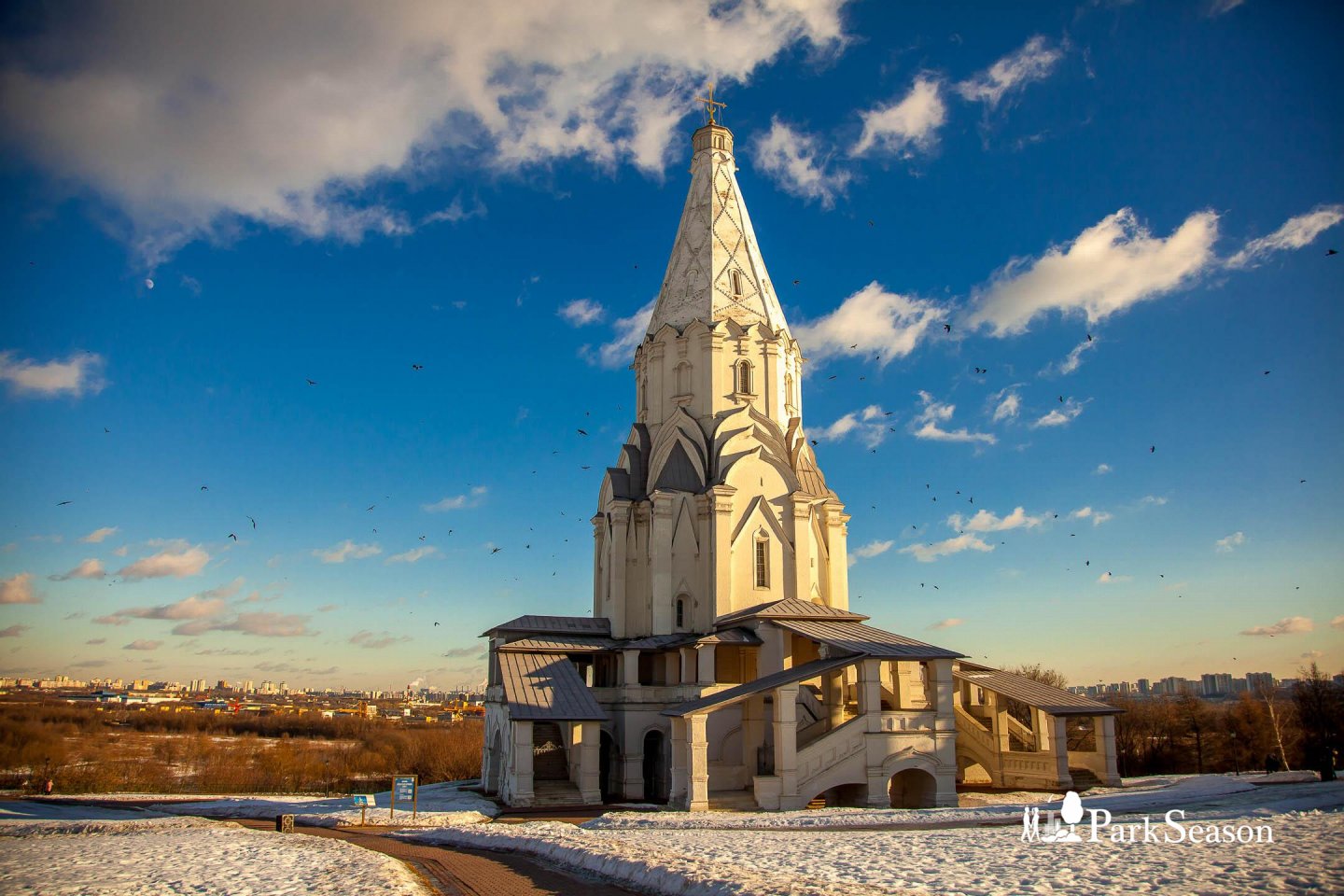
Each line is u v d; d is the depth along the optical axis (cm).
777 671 4581
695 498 5306
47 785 6562
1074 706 4291
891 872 1905
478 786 5475
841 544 5534
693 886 1753
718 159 6212
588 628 5328
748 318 5781
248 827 3612
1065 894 1623
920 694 4947
